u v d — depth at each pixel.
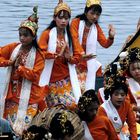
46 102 15.46
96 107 12.10
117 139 12.41
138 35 16.45
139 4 32.12
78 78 16.08
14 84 14.47
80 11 29.19
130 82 14.38
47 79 15.34
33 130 9.21
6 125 12.78
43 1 32.53
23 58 14.43
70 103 15.37
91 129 12.13
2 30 26.38
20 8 30.61
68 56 15.38
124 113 13.14
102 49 23.83
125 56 14.72
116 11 30.23
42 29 25.66
